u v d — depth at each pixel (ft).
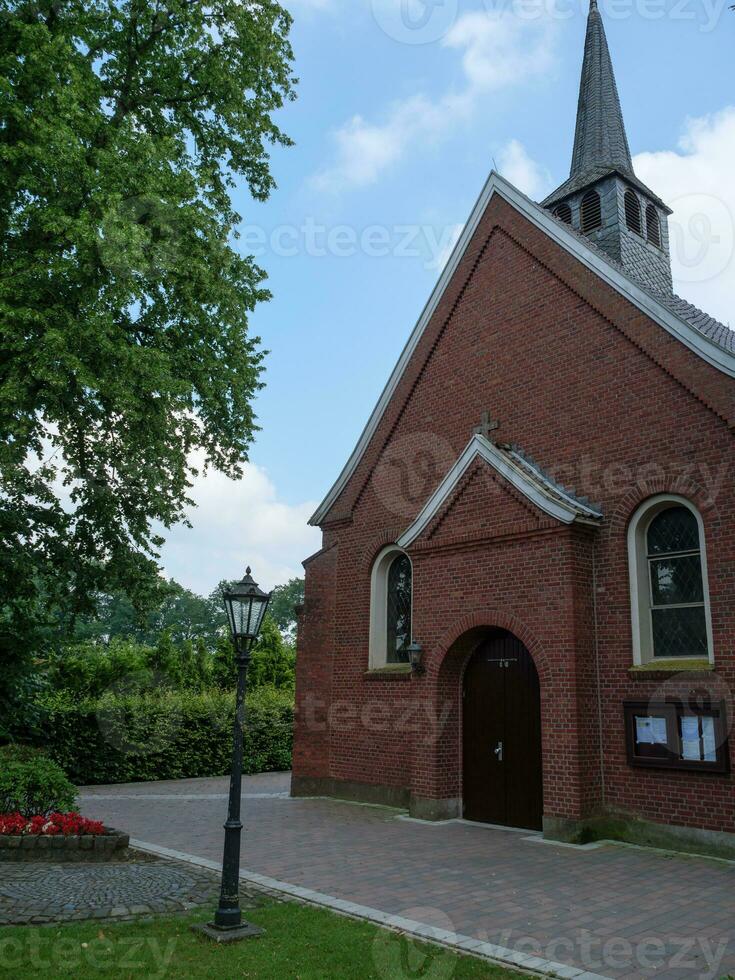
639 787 35.40
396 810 45.65
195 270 44.47
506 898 25.45
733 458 34.99
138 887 26.13
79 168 38.91
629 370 39.96
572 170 62.08
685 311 48.47
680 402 37.50
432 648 43.50
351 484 55.26
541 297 45.24
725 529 34.63
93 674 66.08
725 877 28.68
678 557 37.06
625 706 36.22
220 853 32.53
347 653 52.37
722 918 23.26
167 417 47.34
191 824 40.29
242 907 24.14
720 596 34.24
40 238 42.29
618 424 39.96
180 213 42.47
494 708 42.09
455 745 43.21
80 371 37.83
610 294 41.52
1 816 32.30
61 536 47.78
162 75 49.06
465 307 49.93
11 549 44.88
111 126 41.81
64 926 21.47
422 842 35.40
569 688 36.63
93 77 43.16
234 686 83.41
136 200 40.86
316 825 40.16
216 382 48.11
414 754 43.34
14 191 41.86
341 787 50.47
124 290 39.75
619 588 37.86
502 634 42.42
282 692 79.20
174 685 75.77
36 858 30.17
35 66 40.16
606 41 64.13
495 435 46.16
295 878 28.04
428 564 44.73
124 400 39.52
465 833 37.93
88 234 37.06
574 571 37.83
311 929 21.72
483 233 49.55
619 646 37.27
